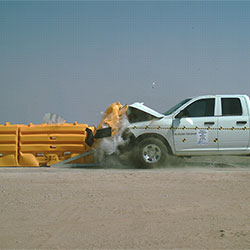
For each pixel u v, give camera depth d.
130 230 3.94
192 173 7.54
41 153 9.88
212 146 9.40
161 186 6.10
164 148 9.37
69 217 4.39
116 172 7.95
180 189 5.86
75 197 5.34
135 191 5.71
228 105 9.54
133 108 9.71
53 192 5.68
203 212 4.57
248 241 3.60
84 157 9.85
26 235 3.82
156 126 9.48
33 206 4.89
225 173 7.53
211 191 5.71
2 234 3.86
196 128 9.42
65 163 9.84
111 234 3.82
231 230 3.92
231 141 9.38
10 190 5.88
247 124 9.38
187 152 9.48
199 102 9.62
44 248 3.47
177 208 4.74
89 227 4.05
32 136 9.84
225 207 4.79
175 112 9.59
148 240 3.64
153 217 4.37
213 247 3.46
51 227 4.06
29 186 6.19
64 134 9.85
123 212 4.57
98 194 5.52
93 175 7.34
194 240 3.64
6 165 9.81
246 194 5.50
